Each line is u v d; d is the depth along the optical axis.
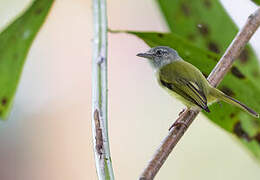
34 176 11.55
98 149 3.66
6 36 5.60
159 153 4.46
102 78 4.18
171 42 5.60
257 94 5.90
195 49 5.76
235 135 5.98
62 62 11.96
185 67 7.71
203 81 6.88
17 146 11.48
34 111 11.73
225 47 6.32
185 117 6.67
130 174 11.34
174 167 10.89
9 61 5.69
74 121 11.87
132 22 11.83
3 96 5.80
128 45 11.81
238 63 6.31
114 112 11.60
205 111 6.12
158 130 11.38
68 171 11.68
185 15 6.38
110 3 11.83
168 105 11.52
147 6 11.82
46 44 11.84
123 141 11.50
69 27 11.84
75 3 11.79
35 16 5.62
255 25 5.75
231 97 5.98
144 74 11.76
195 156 10.67
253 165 10.25
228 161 10.46
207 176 10.47
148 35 5.50
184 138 10.91
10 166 11.40
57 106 11.87
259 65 6.28
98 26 4.58
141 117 11.59
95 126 3.81
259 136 5.88
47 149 11.65
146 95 11.66
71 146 11.79
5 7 9.33
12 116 11.53
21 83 11.72
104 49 4.40
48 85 11.88
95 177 11.58
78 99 11.98
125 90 11.72
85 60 11.97
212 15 6.36
